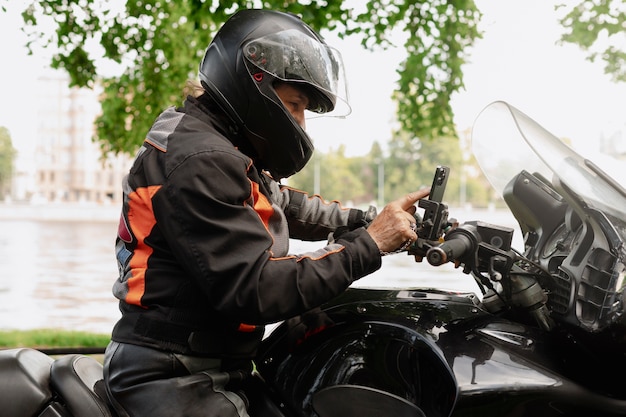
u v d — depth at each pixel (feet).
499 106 5.95
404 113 25.23
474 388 5.08
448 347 5.37
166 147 5.43
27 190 266.98
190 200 5.20
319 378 5.86
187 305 5.38
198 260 5.18
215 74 5.84
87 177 250.98
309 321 6.19
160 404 5.30
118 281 5.61
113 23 22.17
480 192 239.09
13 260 56.29
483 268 5.63
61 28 21.97
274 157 5.93
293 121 5.80
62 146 253.03
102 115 24.54
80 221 147.23
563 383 5.13
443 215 5.49
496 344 5.41
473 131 6.25
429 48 23.32
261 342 6.39
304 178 232.12
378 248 5.52
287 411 5.97
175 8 22.13
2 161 265.95
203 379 5.43
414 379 5.54
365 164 253.03
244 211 5.31
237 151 5.45
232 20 6.01
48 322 26.78
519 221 6.19
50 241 81.82
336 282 5.40
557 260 5.60
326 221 7.10
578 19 22.09
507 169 6.14
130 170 5.60
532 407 5.08
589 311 5.16
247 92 5.72
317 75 5.76
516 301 5.54
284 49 5.71
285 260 5.37
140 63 22.88
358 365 5.76
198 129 5.55
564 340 5.49
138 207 5.43
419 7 22.40
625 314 4.91
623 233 5.09
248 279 5.18
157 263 5.42
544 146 5.55
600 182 5.41
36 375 5.74
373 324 5.82
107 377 5.51
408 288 6.62
